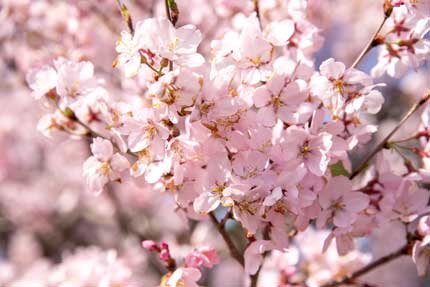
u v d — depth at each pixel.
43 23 1.00
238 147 0.66
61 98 0.74
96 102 0.72
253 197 0.65
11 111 1.59
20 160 1.66
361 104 0.68
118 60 0.66
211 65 0.68
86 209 1.51
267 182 0.65
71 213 1.54
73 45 0.96
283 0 0.78
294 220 0.72
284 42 0.68
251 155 0.66
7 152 1.65
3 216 1.61
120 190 1.41
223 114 0.65
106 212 1.46
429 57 0.72
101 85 0.74
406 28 0.72
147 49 0.65
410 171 0.73
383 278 1.40
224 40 0.68
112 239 1.46
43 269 1.02
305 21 0.74
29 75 0.74
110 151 0.70
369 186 0.72
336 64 0.68
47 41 1.00
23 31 1.01
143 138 0.66
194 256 0.71
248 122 0.66
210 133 0.66
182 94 0.65
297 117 0.67
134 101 0.74
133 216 1.36
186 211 0.73
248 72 0.67
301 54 0.73
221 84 0.65
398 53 0.72
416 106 0.73
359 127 0.71
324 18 1.06
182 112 0.66
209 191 0.66
